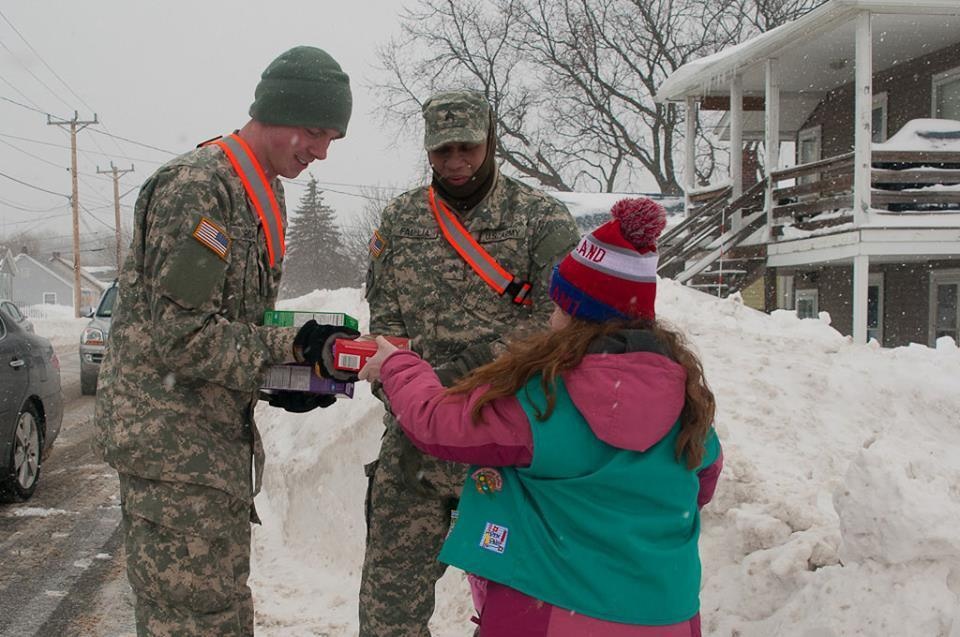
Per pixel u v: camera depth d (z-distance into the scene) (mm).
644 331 2090
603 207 18000
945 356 5430
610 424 1980
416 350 3076
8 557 5316
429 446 2162
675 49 32469
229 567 2619
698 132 33344
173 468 2484
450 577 4270
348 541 4922
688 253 15234
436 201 3053
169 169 2539
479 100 2918
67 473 7715
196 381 2553
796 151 18250
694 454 2078
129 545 2555
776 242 14195
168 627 2529
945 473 3000
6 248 78500
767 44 13711
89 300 83000
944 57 13984
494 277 2982
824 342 5910
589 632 1982
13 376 6387
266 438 7250
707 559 3426
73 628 4223
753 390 4859
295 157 2707
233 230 2582
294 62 2623
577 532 2035
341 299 11406
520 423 2061
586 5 32469
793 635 2789
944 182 12453
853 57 14328
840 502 2852
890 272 15758
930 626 2576
